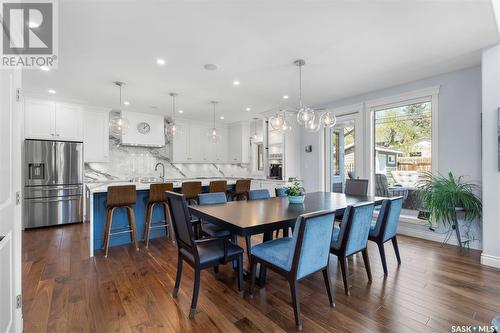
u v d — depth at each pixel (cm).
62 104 491
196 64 320
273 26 235
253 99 493
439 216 345
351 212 220
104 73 349
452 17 222
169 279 256
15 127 161
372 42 267
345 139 562
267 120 625
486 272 267
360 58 308
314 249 191
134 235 352
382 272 270
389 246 357
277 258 198
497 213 278
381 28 240
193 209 262
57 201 473
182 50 281
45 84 395
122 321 187
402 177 425
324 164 560
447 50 289
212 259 205
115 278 258
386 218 264
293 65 327
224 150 768
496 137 277
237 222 203
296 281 182
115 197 332
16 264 162
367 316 193
